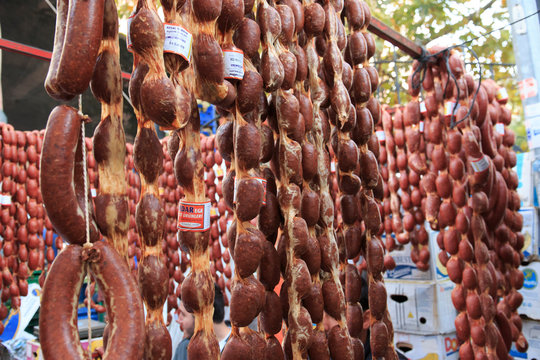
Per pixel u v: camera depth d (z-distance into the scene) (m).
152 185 1.07
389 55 5.44
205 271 1.13
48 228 3.28
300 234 1.29
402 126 2.97
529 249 3.16
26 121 4.22
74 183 0.92
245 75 1.20
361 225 1.75
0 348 3.47
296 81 1.41
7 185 3.00
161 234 1.06
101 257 0.86
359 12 1.66
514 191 2.93
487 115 2.58
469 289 2.15
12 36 3.81
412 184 2.91
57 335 0.79
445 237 2.25
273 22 1.29
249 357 1.18
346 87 1.56
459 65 2.44
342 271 1.78
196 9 1.09
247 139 1.20
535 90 2.85
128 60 3.72
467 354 2.11
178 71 1.00
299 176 1.33
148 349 1.01
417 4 4.95
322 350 1.34
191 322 2.90
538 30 2.82
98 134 0.98
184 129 1.15
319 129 1.49
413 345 2.96
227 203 1.33
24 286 3.10
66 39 0.84
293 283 1.28
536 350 3.09
